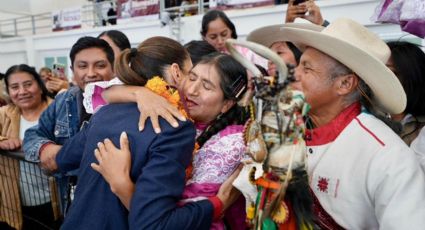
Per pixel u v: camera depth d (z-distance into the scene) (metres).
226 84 1.10
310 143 1.14
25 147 1.73
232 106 1.17
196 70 1.12
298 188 0.86
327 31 1.04
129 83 1.11
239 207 1.14
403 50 1.42
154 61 1.09
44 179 1.92
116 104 1.08
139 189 0.87
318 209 1.11
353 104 1.12
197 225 0.91
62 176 1.63
